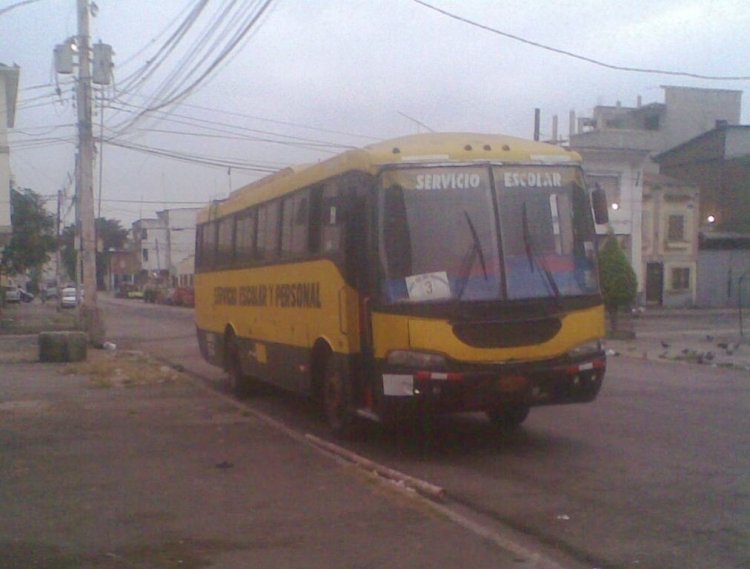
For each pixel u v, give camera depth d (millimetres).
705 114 67938
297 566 7066
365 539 7730
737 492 9234
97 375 21391
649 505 8742
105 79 30641
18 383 20188
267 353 15430
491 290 10562
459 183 10883
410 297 10531
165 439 12875
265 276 15422
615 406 15469
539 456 11180
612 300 34562
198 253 20797
